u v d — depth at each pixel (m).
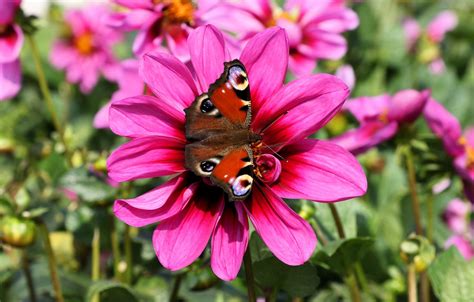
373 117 0.65
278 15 0.69
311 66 0.69
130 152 0.50
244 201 0.51
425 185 0.66
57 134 0.75
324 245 0.60
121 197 0.65
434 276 0.59
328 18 0.69
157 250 0.50
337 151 0.51
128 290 0.60
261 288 0.58
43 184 0.76
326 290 0.71
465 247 0.72
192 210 0.51
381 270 0.73
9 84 0.67
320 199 0.50
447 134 0.64
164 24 0.62
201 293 0.70
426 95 0.63
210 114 0.52
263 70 0.53
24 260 0.67
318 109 0.52
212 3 0.62
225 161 0.50
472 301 0.58
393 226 0.75
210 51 0.53
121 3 0.62
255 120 0.53
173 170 0.51
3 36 0.66
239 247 0.50
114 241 0.67
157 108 0.51
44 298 0.70
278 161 0.50
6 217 0.61
